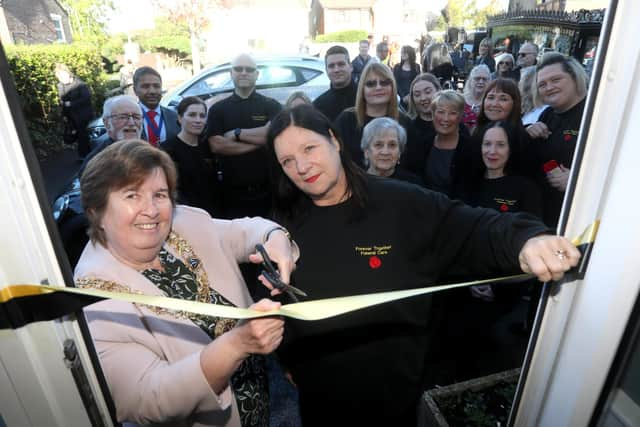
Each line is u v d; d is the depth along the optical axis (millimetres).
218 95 5531
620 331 701
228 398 942
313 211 1275
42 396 714
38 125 7926
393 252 1211
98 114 9219
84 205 1048
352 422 1348
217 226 1376
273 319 820
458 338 2432
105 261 1065
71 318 721
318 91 5820
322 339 1267
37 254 654
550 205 2365
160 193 1071
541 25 5336
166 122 3607
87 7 11242
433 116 2707
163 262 1175
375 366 1262
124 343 984
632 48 605
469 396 1756
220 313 738
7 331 658
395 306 1229
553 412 859
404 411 1318
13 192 611
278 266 1128
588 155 690
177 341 1046
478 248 1075
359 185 1232
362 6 27344
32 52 7844
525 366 911
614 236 674
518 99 2484
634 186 633
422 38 8953
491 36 7047
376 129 2285
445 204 1215
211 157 3119
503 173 2354
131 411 918
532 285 2400
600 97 652
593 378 758
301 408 1430
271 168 1291
